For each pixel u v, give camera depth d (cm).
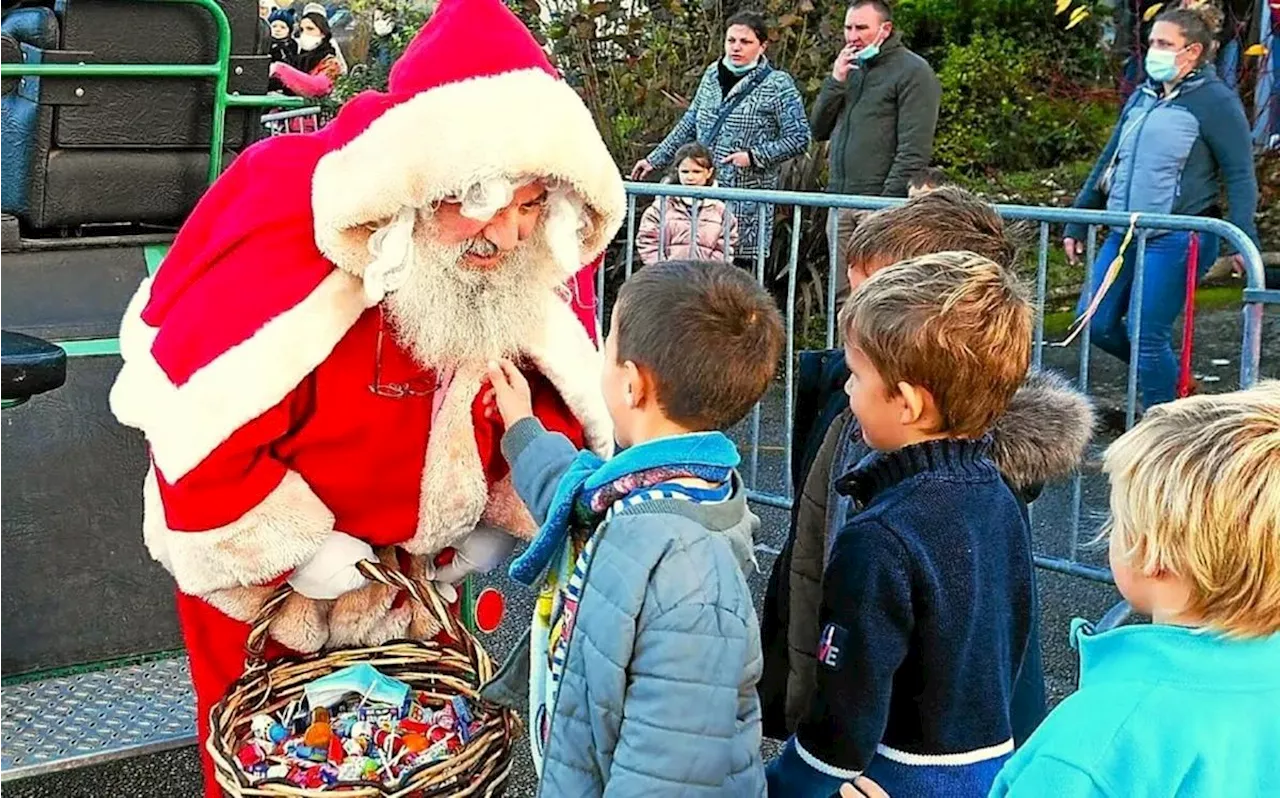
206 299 218
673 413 186
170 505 217
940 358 189
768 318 189
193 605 246
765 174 617
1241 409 153
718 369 182
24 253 283
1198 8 530
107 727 266
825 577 193
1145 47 875
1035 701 223
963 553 188
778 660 241
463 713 226
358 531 235
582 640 180
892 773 196
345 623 242
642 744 172
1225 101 470
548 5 775
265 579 222
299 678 232
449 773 203
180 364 215
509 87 199
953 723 191
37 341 240
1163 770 145
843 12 740
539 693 205
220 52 297
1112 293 461
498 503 245
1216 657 149
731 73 619
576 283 251
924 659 188
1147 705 148
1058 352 620
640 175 664
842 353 242
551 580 202
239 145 320
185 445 212
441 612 223
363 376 222
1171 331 449
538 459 217
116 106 291
